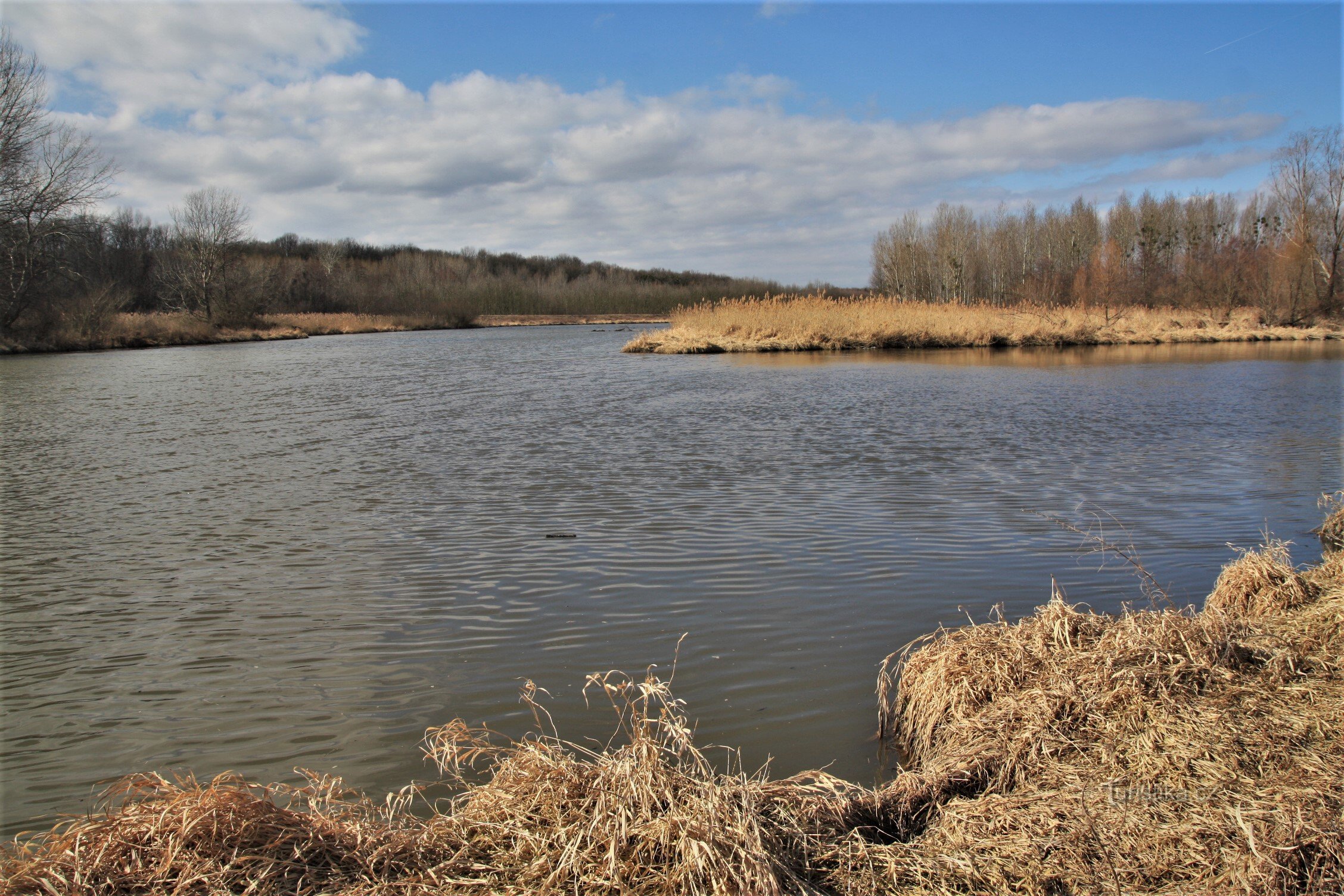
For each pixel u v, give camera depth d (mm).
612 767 3244
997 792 3689
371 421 15570
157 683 5070
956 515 8469
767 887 2789
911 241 63531
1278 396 17688
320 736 4438
